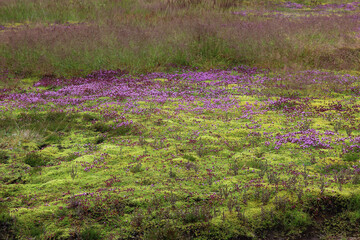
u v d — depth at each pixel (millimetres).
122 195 4352
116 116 7500
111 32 13375
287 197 4277
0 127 6945
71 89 9531
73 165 5352
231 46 12797
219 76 10945
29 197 4430
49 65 11367
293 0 26922
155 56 12195
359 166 5023
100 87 9734
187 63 12406
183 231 3820
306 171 4953
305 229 3963
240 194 4410
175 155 5602
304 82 9648
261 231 3902
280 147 5824
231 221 3951
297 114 7410
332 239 3824
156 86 9898
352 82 9789
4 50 11906
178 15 17812
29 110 7953
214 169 5141
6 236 3691
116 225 3906
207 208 4129
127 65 11781
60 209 4090
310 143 5809
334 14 20891
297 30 13938
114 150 5887
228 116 7508
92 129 7008
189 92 9391
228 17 17156
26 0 20516
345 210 4211
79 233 3746
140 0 21641
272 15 19422
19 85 10203
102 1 21219
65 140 6527
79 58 11609
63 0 21031
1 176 4984
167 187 4570
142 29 14164
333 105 7855
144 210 4105
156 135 6551
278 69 11461
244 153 5656
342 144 5711
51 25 16812
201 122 7125
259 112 7648
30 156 5645
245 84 10047
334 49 12766
